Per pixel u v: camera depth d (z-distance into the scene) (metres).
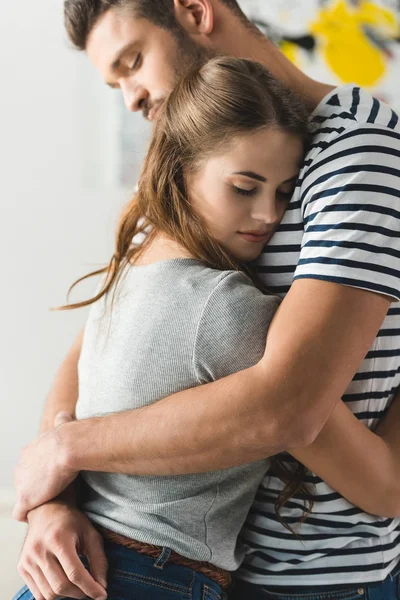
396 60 1.99
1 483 2.17
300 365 0.88
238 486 1.01
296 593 1.06
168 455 0.93
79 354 1.34
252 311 0.93
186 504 0.99
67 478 1.02
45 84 2.08
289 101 1.00
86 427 1.00
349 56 2.00
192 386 0.95
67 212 2.11
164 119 1.05
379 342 1.03
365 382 1.03
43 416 1.28
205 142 0.98
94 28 1.20
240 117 0.96
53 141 2.10
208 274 0.97
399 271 0.93
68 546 0.97
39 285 2.14
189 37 1.16
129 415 0.96
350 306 0.90
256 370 0.89
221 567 1.02
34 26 2.07
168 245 1.05
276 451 0.90
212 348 0.93
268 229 1.02
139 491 0.99
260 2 2.00
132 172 2.08
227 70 0.99
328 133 0.99
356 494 1.00
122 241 1.13
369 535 1.05
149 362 0.97
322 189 0.96
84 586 0.95
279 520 1.04
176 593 0.96
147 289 1.00
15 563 1.95
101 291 1.12
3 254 2.13
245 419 0.88
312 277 0.91
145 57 1.17
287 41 2.01
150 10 1.15
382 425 1.06
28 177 2.11
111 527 1.00
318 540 1.04
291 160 0.99
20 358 2.16
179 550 0.97
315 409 0.88
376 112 1.00
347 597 1.04
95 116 2.08
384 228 0.93
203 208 1.02
